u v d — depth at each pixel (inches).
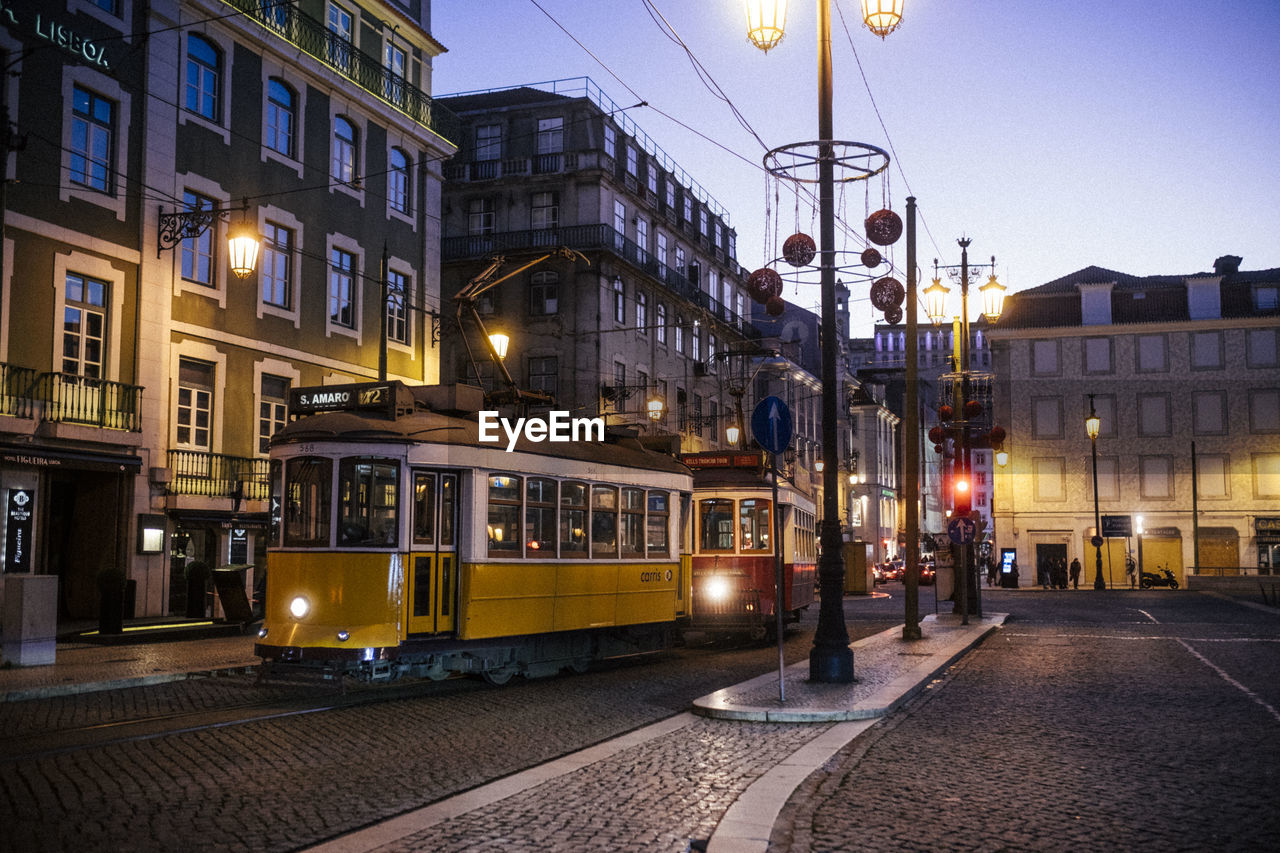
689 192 2276.1
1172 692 545.0
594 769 337.1
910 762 351.9
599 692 547.5
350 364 1205.1
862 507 3363.7
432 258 1348.4
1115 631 1008.9
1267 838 257.0
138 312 944.3
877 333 5674.2
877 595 1956.2
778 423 481.4
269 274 1101.1
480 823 265.4
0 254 561.9
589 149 1830.7
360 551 504.4
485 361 1845.5
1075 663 701.3
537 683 589.9
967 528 1013.8
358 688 537.0
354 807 284.2
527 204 1859.0
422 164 1338.6
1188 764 350.9
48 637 600.4
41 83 863.1
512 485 578.2
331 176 1185.4
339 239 1192.2
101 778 314.8
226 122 1044.5
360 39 1242.6
